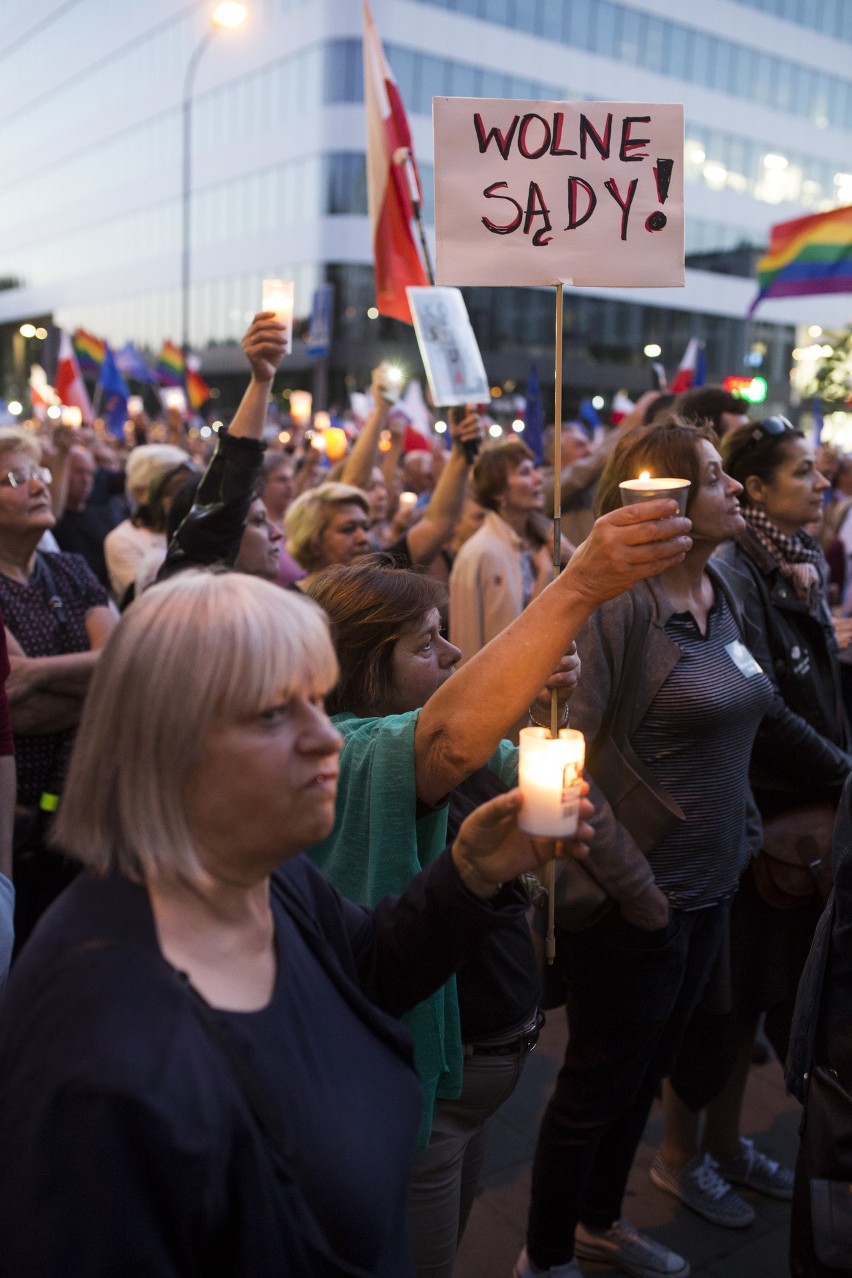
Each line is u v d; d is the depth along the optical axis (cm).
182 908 112
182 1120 95
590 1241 268
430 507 430
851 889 177
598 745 235
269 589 115
